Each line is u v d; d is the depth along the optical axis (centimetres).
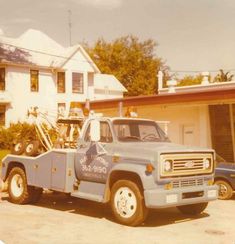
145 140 1044
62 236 828
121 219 930
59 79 4216
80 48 4328
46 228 891
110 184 968
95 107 2372
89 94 4522
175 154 911
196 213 1059
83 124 1059
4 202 1207
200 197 951
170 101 1992
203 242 794
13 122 3778
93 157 998
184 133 2186
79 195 1011
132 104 2178
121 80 6819
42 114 1267
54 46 4425
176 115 2208
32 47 4200
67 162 1033
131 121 1048
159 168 885
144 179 884
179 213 1081
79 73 4344
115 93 5134
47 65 4078
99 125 970
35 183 1121
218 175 1301
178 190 905
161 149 902
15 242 779
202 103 1884
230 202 1250
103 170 974
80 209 1117
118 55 6831
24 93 3891
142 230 884
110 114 2498
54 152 1072
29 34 4334
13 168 1201
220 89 1786
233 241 803
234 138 2000
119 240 802
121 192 937
